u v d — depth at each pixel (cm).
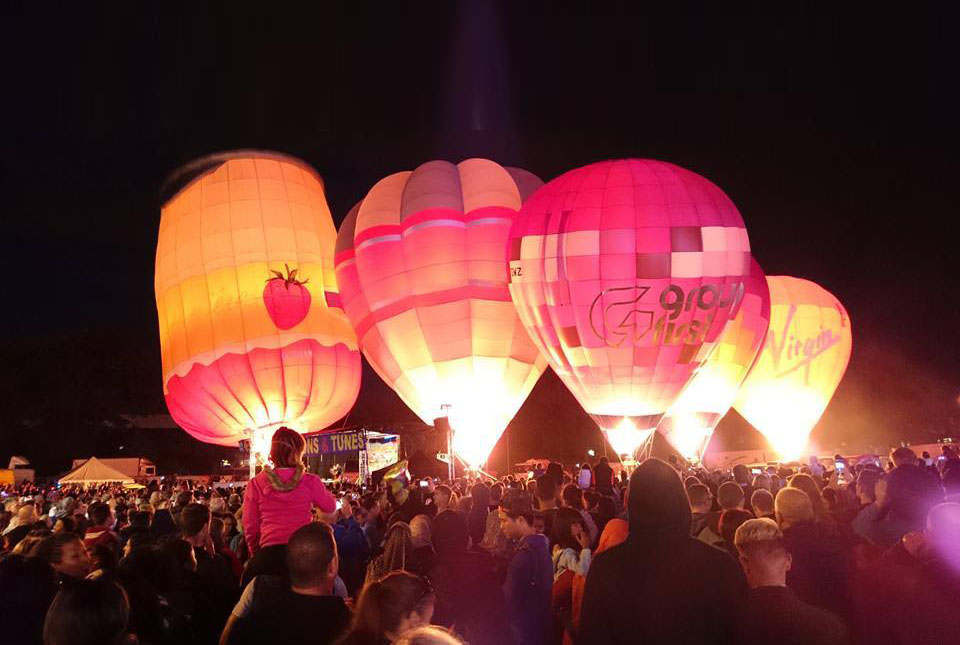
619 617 326
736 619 319
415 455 2070
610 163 1855
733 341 2302
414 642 201
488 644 511
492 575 532
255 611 364
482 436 2106
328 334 2309
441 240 2069
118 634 283
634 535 338
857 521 553
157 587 463
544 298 1791
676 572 324
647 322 1708
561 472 940
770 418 2770
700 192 1789
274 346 2231
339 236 2288
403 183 2234
